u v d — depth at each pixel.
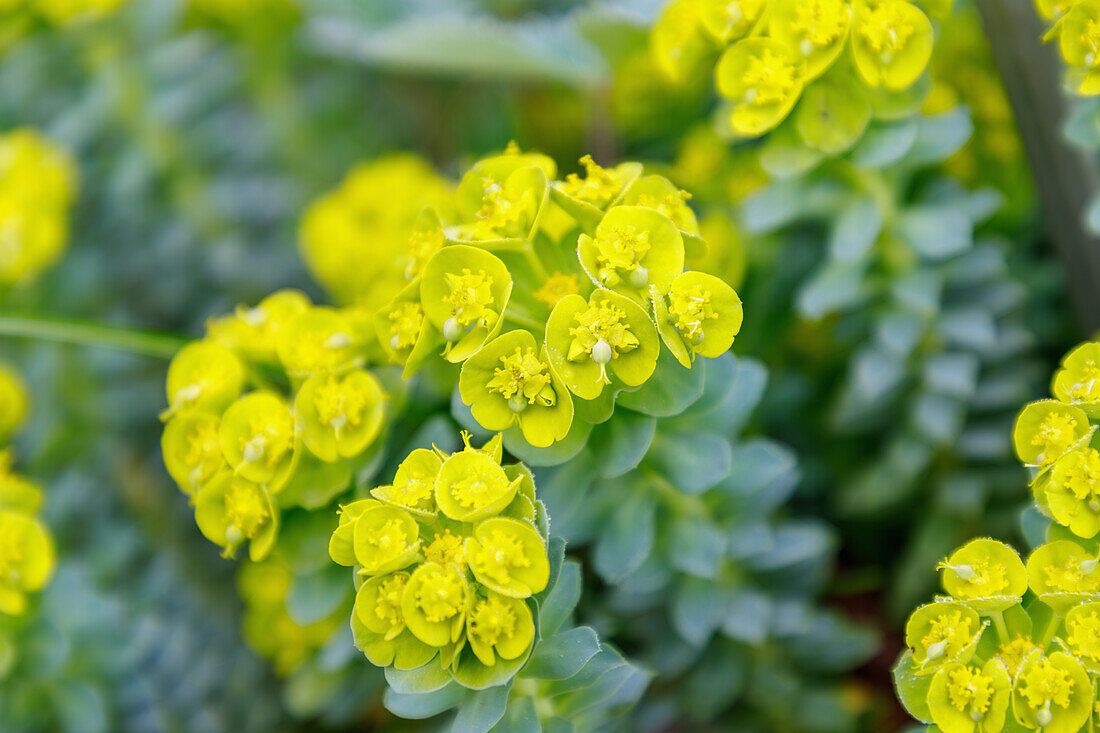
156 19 0.64
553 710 0.46
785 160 0.48
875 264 0.52
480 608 0.43
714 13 0.48
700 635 0.49
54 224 0.62
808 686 0.52
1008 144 0.54
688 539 0.48
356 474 0.46
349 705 0.53
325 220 0.57
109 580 0.56
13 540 0.48
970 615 0.43
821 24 0.46
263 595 0.53
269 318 0.47
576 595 0.45
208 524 0.46
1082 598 0.43
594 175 0.45
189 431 0.47
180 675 0.55
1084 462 0.44
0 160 0.62
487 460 0.43
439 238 0.45
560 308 0.43
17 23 0.62
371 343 0.47
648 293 0.44
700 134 0.58
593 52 0.59
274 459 0.46
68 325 0.50
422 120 0.74
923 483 0.54
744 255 0.54
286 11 0.68
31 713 0.51
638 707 0.52
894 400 0.53
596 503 0.48
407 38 0.57
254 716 0.55
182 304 0.65
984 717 0.43
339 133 0.71
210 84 0.66
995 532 0.53
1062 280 0.53
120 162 0.64
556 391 0.44
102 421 0.61
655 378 0.45
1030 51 0.50
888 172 0.50
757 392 0.47
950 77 0.55
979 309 0.51
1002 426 0.53
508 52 0.57
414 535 0.43
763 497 0.50
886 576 0.55
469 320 0.44
